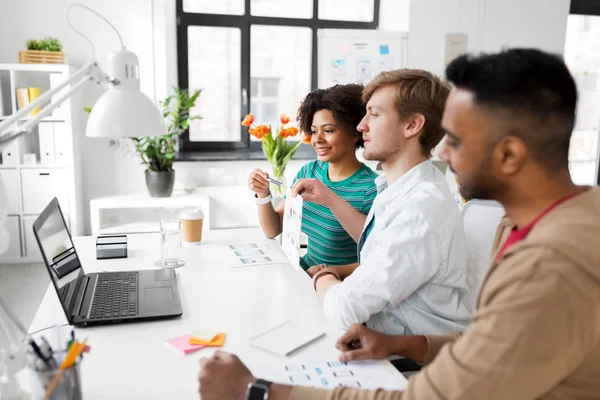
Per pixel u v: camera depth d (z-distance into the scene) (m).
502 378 0.65
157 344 1.16
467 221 1.52
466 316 1.30
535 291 0.64
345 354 1.09
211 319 1.29
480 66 0.73
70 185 3.84
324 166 2.05
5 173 3.74
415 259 1.22
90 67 1.31
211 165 4.29
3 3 3.84
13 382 0.91
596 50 4.97
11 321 1.03
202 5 4.44
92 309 1.30
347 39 4.39
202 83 4.55
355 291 1.23
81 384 0.92
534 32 4.68
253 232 2.18
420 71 1.34
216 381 0.90
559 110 0.69
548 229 0.68
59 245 1.39
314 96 1.91
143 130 1.42
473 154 0.74
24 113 1.11
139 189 4.23
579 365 0.68
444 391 0.69
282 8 4.60
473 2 4.50
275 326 1.26
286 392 0.84
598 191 0.74
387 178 1.45
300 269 1.70
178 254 1.80
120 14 4.02
